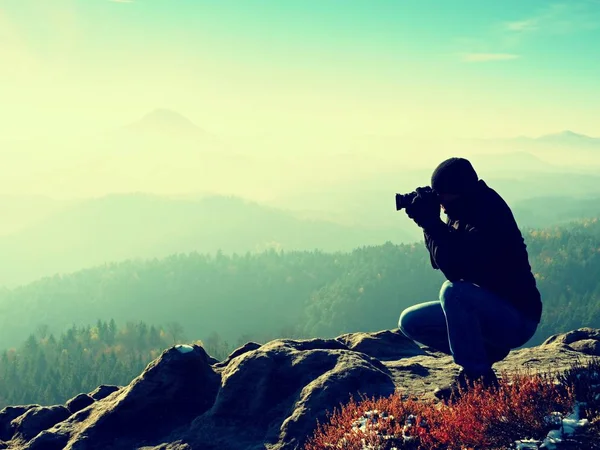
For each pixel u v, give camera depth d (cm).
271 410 484
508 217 416
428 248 426
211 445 471
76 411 543
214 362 553
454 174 412
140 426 497
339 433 423
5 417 544
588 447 371
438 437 397
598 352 548
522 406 397
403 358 559
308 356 505
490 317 420
